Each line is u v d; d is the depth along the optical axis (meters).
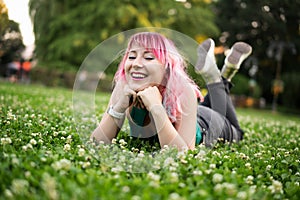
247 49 4.29
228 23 18.95
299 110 20.50
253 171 2.61
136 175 2.31
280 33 13.20
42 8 20.98
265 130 5.39
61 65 19.84
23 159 2.23
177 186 2.01
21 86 11.97
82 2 21.17
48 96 8.27
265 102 23.58
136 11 20.06
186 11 21.59
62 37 20.81
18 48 17.33
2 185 1.82
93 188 1.84
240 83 20.58
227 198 1.86
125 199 1.76
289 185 2.37
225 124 3.86
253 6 13.05
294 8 10.17
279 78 20.84
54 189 1.73
